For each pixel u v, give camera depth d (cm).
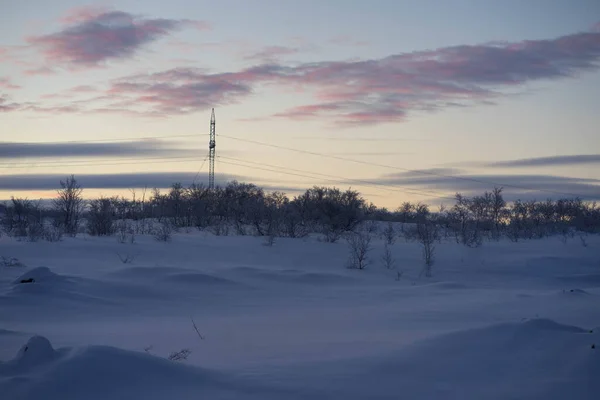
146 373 822
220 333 1611
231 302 2736
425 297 2903
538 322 1080
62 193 5684
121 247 4569
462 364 945
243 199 6662
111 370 805
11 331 1545
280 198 6788
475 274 4384
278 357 1124
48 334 1569
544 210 7612
